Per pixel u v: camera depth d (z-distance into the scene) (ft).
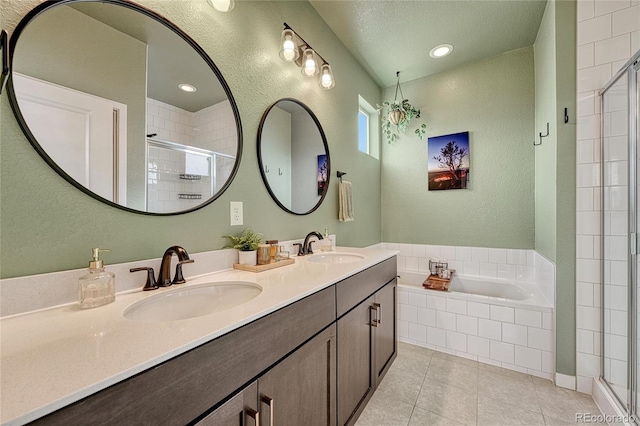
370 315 5.14
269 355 2.73
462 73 9.38
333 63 7.55
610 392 4.99
